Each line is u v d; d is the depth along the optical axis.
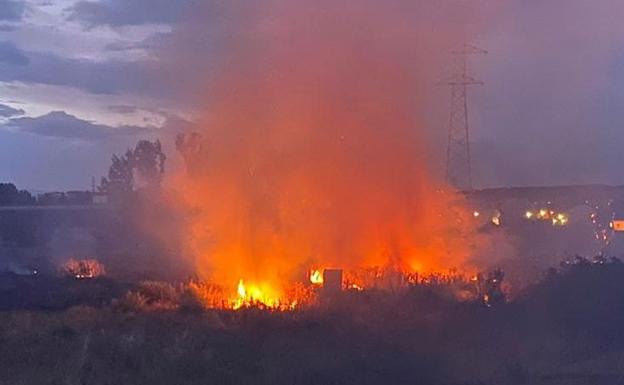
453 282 26.97
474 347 19.55
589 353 19.64
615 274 24.23
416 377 17.02
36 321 20.44
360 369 17.16
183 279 30.34
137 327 19.31
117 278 31.16
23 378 14.95
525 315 22.28
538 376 17.38
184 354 16.80
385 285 26.92
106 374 15.56
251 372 16.31
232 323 21.09
